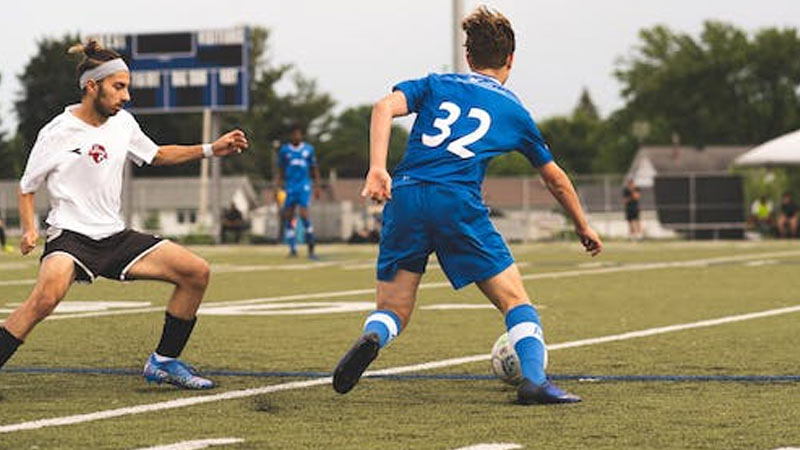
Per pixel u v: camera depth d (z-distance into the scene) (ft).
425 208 36.47
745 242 201.87
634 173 525.34
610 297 79.97
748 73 558.56
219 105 221.25
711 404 36.86
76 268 39.45
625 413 35.27
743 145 545.85
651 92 564.71
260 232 335.26
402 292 36.94
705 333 57.62
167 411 36.11
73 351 51.37
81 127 39.73
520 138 37.45
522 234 244.83
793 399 37.83
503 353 39.32
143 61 223.10
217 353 50.42
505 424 33.60
